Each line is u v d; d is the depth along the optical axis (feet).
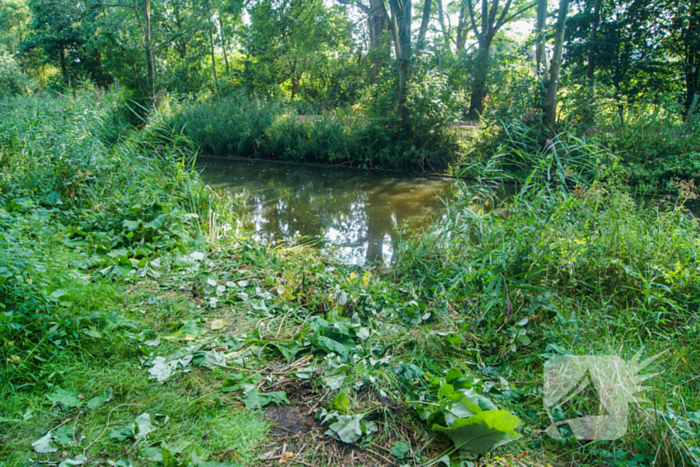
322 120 45.83
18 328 8.40
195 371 9.03
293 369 9.39
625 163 31.65
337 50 82.69
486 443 7.19
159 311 11.13
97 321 9.80
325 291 13.04
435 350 10.22
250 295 12.78
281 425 7.80
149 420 7.52
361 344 10.43
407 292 13.91
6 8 138.92
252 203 28.09
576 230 14.42
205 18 75.61
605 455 7.11
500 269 12.57
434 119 39.37
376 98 45.44
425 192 31.48
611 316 11.17
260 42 80.64
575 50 56.29
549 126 35.12
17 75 97.96
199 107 51.31
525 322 10.78
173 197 18.56
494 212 16.72
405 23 39.96
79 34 96.73
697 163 29.35
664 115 35.19
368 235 21.65
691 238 14.62
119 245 15.21
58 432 7.13
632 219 15.43
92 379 8.34
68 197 18.17
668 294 12.19
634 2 52.85
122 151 22.30
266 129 46.65
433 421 7.78
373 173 39.50
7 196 16.39
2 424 7.16
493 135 37.09
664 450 6.89
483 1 68.64
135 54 55.57
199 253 15.15
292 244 19.89
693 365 8.96
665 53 56.18
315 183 34.86
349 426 7.58
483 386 8.73
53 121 22.53
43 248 12.51
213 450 7.07
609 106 38.14
